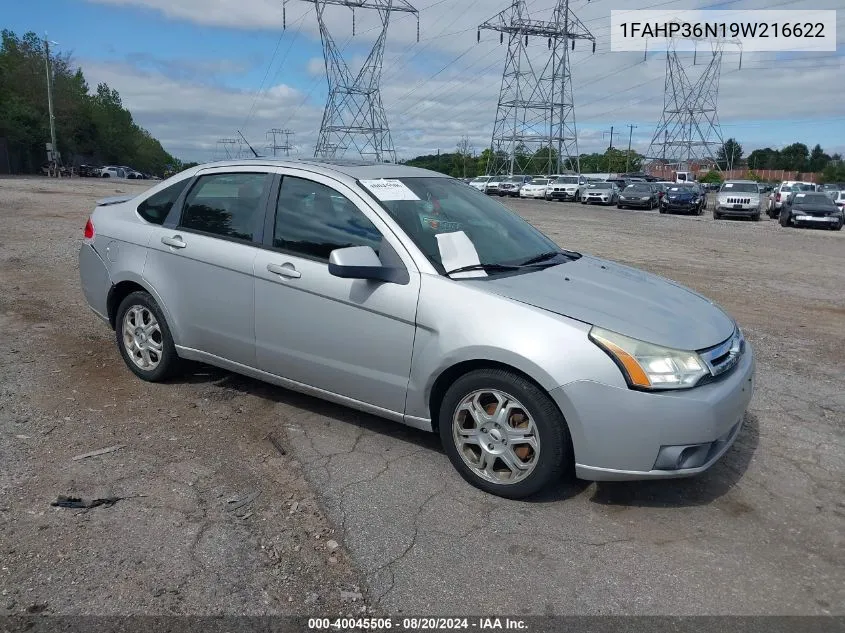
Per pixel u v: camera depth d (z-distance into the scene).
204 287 4.57
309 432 4.34
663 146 76.12
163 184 5.11
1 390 4.79
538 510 3.53
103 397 4.77
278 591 2.85
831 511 3.61
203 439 4.19
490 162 72.38
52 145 57.91
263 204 4.44
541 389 3.42
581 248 15.00
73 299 7.61
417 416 3.85
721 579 3.03
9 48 70.25
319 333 4.07
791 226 24.53
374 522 3.36
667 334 3.42
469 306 3.57
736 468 4.05
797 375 5.80
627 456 3.31
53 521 3.25
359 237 4.02
